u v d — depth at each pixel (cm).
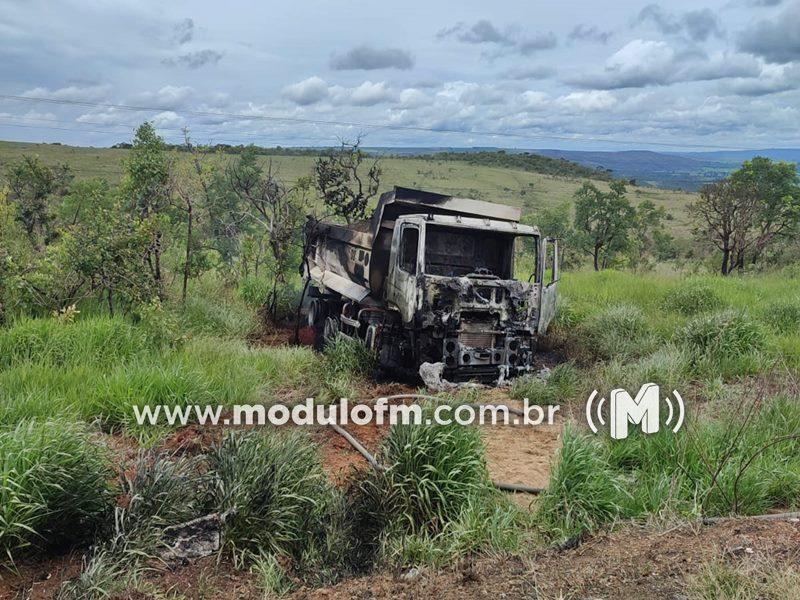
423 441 530
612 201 3041
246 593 426
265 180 1520
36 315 1008
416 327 982
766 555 393
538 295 1033
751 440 592
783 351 1094
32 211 1653
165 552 453
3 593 407
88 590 399
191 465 514
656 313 1388
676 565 399
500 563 446
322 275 1322
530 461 662
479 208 1097
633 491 526
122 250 1062
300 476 506
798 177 2423
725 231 2438
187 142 1395
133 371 756
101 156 9700
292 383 897
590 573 407
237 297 1412
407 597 408
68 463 471
